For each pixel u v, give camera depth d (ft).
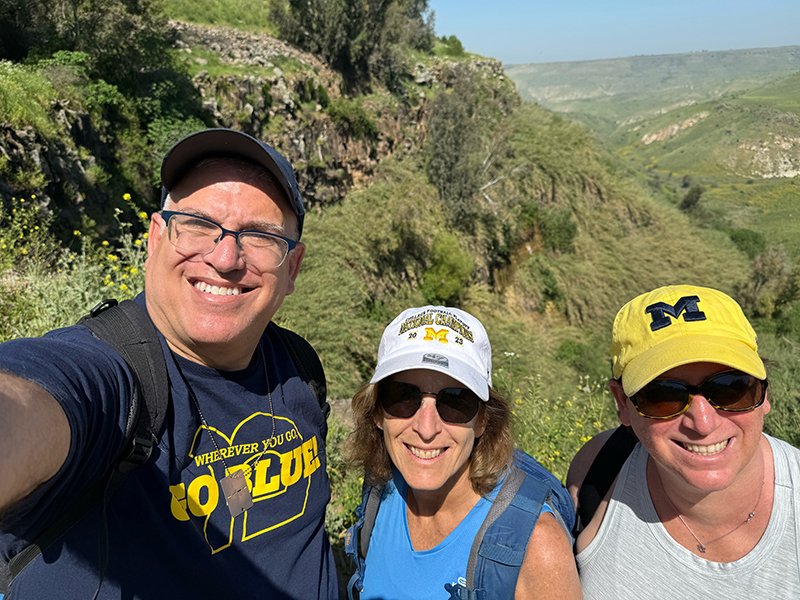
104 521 3.17
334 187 71.51
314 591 4.73
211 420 4.12
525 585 4.23
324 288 52.37
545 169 96.99
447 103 83.25
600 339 80.33
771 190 318.86
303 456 4.81
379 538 5.40
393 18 84.69
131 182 45.52
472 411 4.71
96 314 3.66
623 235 97.25
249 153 4.12
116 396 3.19
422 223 72.28
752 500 4.14
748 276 90.74
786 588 3.94
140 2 52.80
